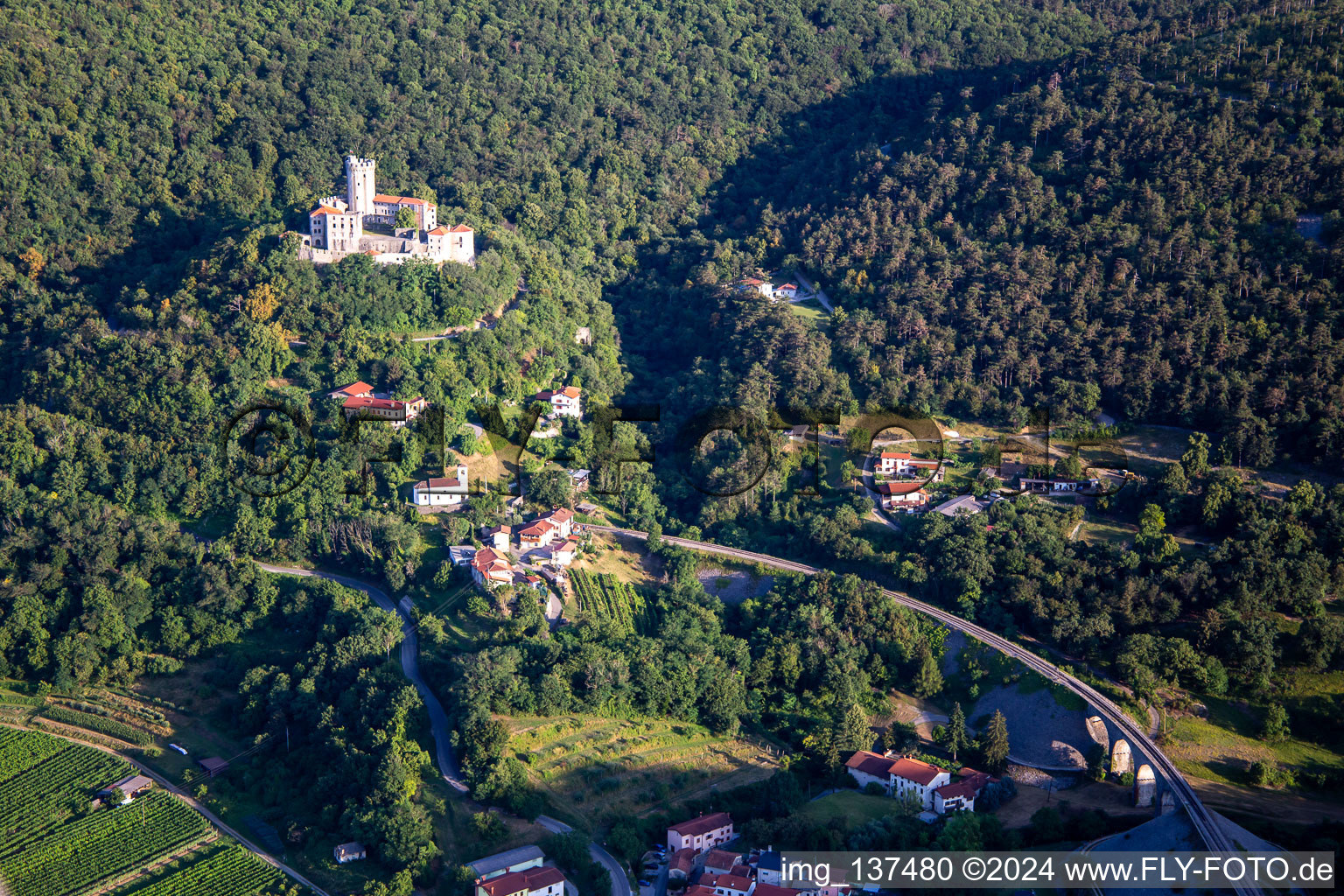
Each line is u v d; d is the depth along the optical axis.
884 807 187.50
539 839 178.62
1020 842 178.00
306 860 182.25
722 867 171.25
